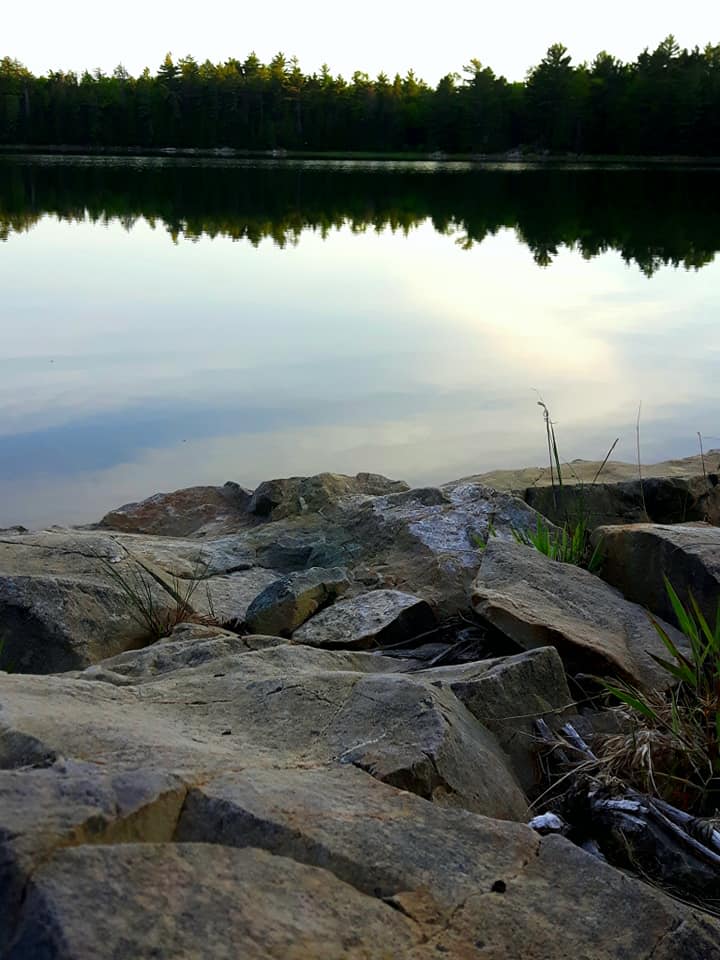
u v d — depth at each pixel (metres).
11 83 87.00
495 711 3.30
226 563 5.90
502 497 5.93
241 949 1.83
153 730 2.63
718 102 72.62
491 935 2.06
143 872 1.95
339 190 41.62
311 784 2.45
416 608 4.62
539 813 2.95
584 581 4.56
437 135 82.81
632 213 32.09
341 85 87.69
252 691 3.07
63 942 1.75
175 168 55.41
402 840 2.27
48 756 2.34
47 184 41.38
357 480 7.32
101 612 5.00
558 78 77.31
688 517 6.58
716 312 15.87
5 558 5.48
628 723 3.39
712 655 3.59
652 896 2.23
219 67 90.06
